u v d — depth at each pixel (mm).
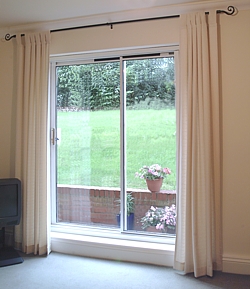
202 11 2545
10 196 2877
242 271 2549
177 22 2654
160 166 2881
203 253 2510
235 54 2537
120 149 2977
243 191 2553
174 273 2580
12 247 3053
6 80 3219
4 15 2781
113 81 3000
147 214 2941
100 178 3074
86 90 3092
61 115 3180
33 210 3002
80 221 3170
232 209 2580
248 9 2502
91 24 2873
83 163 3127
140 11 2656
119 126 2990
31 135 2980
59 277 2518
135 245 2814
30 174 2979
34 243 2986
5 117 3234
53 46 3023
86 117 3102
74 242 2977
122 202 2986
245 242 2557
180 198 2574
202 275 2512
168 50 2770
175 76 2773
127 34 2795
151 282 2430
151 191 2914
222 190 2594
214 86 2504
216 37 2492
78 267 2701
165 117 2854
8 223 2869
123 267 2695
